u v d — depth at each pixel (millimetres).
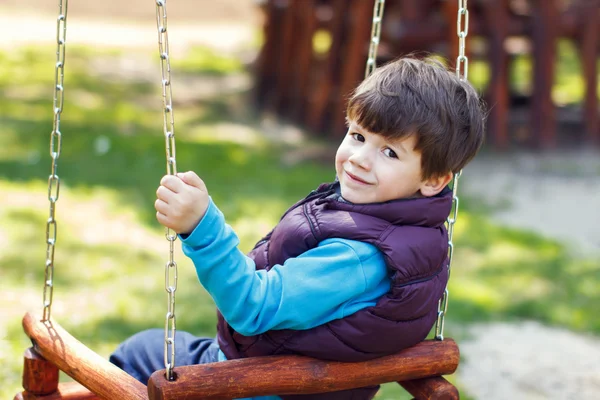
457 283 5137
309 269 1866
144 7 18750
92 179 6789
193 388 1799
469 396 3729
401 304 1896
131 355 2260
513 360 4152
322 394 2033
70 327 4012
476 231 6195
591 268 5566
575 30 8906
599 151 8938
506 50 8688
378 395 3652
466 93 2018
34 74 11109
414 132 1908
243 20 19797
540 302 4887
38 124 8430
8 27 14734
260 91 10844
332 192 2111
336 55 9336
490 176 7922
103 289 4539
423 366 2025
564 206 7117
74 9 17812
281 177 7414
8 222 5461
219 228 1824
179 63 13320
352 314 1900
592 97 9117
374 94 1931
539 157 8609
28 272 4664
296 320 1867
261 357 1909
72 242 5230
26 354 2227
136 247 5301
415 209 1938
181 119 9750
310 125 9586
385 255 1889
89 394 2264
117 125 8891
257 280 1853
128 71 12227
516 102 9766
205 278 1833
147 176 7043
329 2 9867
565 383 3953
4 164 6922
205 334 4098
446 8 7973
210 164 7648
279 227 2021
